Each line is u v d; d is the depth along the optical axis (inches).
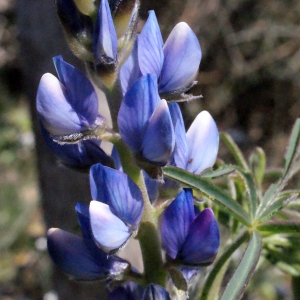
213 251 6.6
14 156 25.8
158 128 6.3
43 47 10.2
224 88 27.9
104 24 6.3
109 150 9.3
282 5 27.6
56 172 10.5
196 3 25.5
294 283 8.2
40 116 6.6
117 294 6.9
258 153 8.6
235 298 6.8
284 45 27.7
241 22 27.9
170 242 6.7
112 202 6.5
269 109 28.2
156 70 6.6
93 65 6.7
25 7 10.2
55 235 6.8
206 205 8.2
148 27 6.6
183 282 6.7
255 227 7.4
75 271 6.8
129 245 9.1
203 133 7.2
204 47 27.3
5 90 31.2
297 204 8.1
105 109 9.2
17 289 19.3
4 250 20.4
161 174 6.5
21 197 22.6
